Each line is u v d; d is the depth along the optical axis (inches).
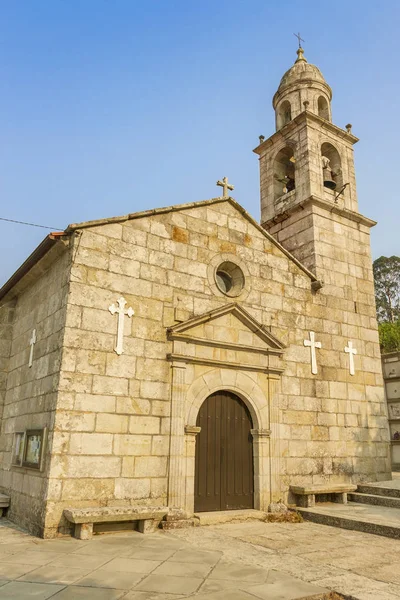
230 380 425.1
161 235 419.2
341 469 478.3
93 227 381.7
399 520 360.8
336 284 542.6
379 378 543.8
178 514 358.0
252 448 432.5
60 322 362.3
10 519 381.7
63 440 330.3
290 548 298.7
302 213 566.9
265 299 475.5
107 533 325.1
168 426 378.3
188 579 225.3
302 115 592.1
